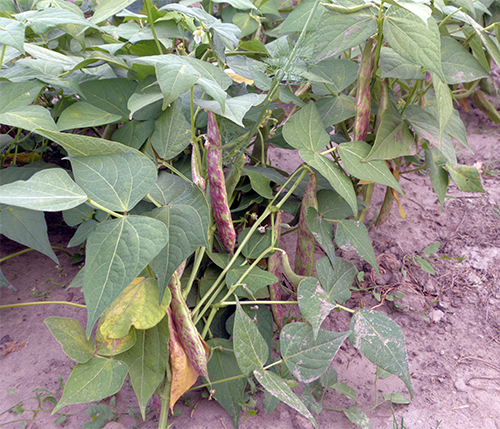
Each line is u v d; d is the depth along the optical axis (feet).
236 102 5.34
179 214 4.91
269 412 5.97
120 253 4.08
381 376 6.88
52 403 6.13
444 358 7.30
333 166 6.11
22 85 5.66
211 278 6.87
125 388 6.48
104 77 7.27
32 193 4.02
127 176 4.58
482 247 9.34
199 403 6.31
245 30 10.18
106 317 4.97
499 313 8.02
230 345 6.34
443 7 6.72
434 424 6.22
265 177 6.92
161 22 6.81
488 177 11.26
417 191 11.09
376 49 6.46
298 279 6.69
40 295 7.77
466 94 12.58
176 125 6.21
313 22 7.32
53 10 5.27
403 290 8.57
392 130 6.42
